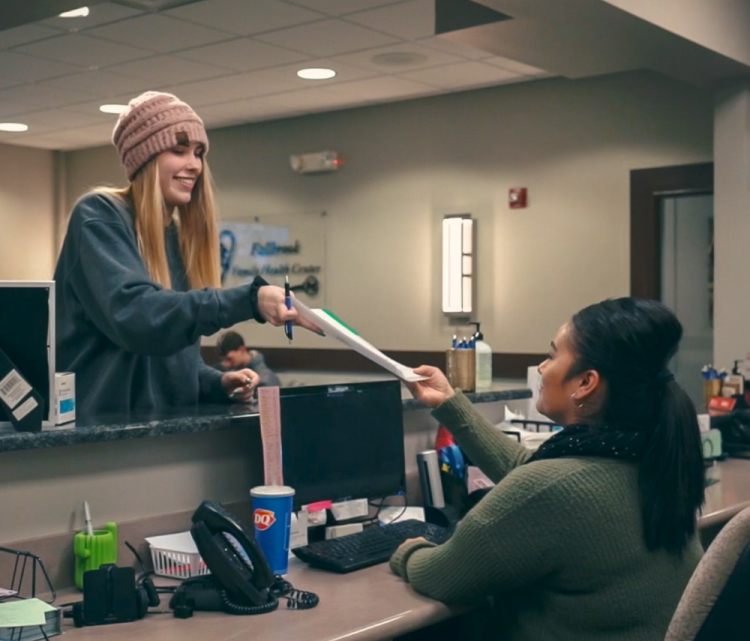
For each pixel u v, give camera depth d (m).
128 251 2.03
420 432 2.66
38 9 3.68
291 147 6.49
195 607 1.65
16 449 1.69
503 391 2.92
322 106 6.11
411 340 6.01
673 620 1.08
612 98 5.21
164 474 1.99
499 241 5.64
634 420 1.64
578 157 5.33
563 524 1.57
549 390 1.72
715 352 4.32
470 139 5.73
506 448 2.14
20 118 6.41
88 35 4.50
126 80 5.36
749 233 4.20
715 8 3.80
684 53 3.84
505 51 3.95
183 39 4.58
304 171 6.33
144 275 2.02
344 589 1.79
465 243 5.70
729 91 4.25
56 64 5.02
